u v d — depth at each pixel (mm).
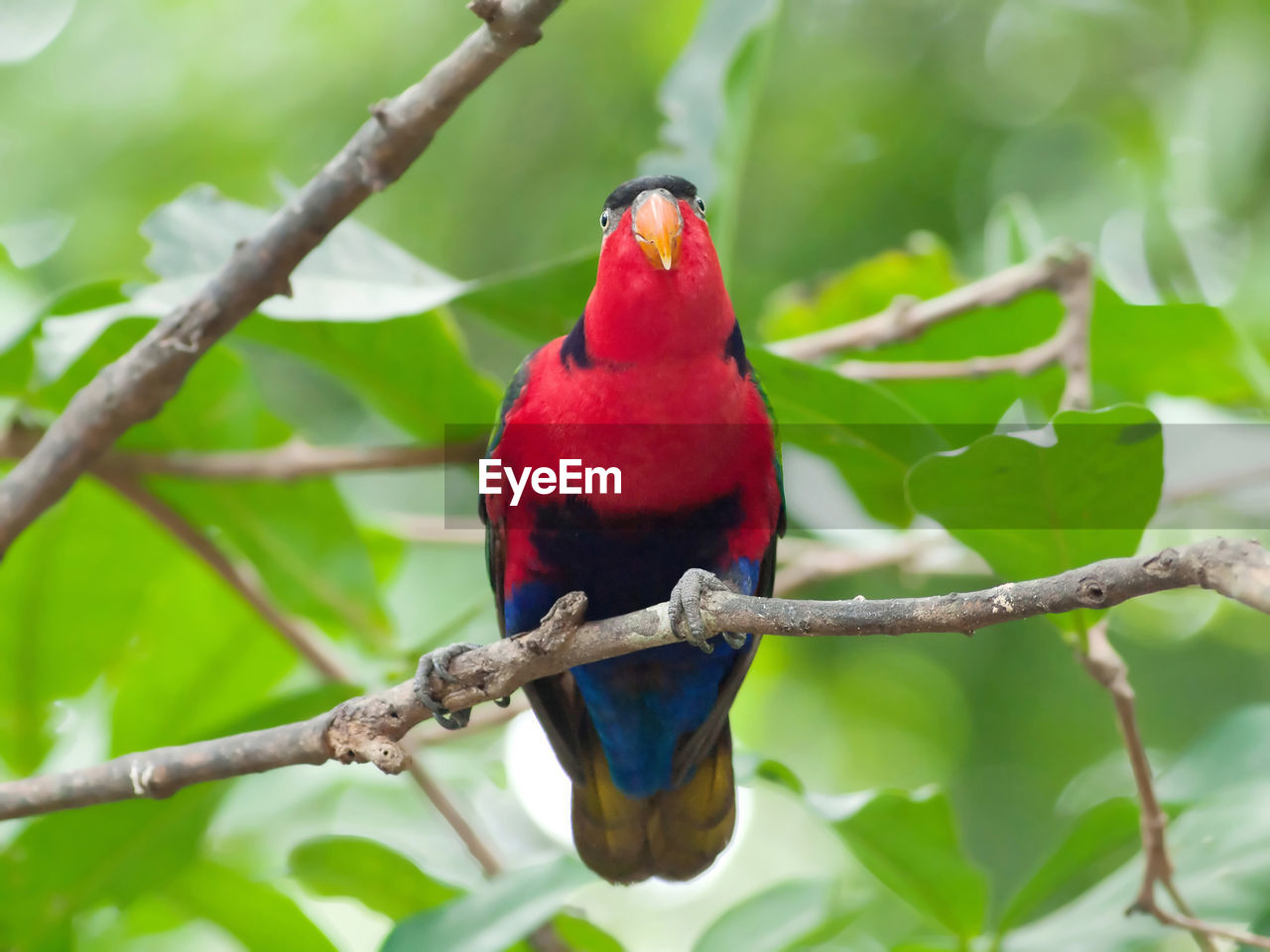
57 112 13828
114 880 7074
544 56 14055
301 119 13672
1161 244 11117
